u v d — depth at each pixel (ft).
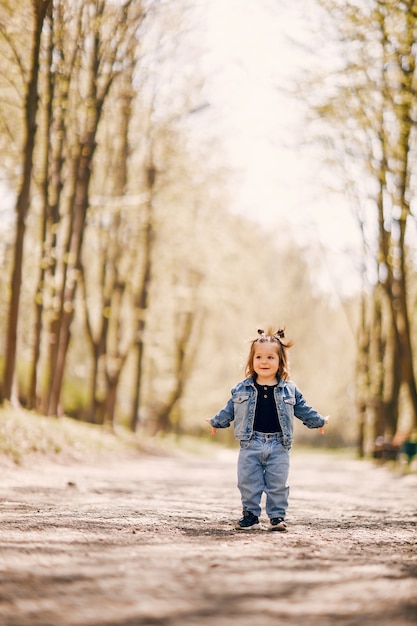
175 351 152.97
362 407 134.10
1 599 14.35
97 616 13.39
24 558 18.48
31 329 107.24
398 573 18.11
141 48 78.95
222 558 19.33
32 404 82.23
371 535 25.89
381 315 113.39
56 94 72.79
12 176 79.30
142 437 126.93
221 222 120.06
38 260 80.18
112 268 102.89
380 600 15.14
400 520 31.81
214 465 85.81
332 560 19.65
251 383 26.81
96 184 99.19
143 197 90.12
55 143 78.59
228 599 14.82
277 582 16.47
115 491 40.11
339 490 49.85
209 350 181.37
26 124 64.64
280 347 26.94
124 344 133.28
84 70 73.77
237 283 135.23
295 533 25.43
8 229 90.07
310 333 212.43
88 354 150.61
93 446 78.89
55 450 65.41
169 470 68.49
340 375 203.31
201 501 36.27
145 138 102.17
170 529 24.94
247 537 23.72
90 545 20.88
